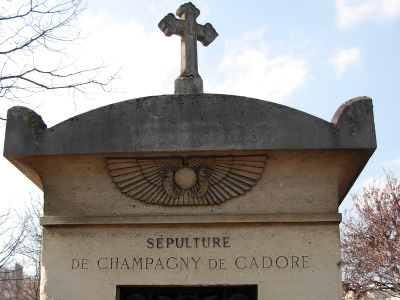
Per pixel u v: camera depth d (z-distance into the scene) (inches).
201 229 168.7
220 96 165.9
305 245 166.7
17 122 165.2
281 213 168.2
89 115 165.0
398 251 671.8
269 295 162.6
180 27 192.9
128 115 164.9
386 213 714.8
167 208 170.1
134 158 169.9
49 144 163.3
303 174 171.6
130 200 171.2
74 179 173.2
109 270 165.8
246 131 163.0
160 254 166.7
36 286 761.0
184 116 164.4
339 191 197.9
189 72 188.1
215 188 170.2
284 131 162.9
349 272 711.7
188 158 170.1
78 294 163.9
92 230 169.5
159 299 169.0
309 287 163.0
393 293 757.3
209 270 165.2
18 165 173.0
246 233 167.9
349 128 163.0
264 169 171.3
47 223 168.6
